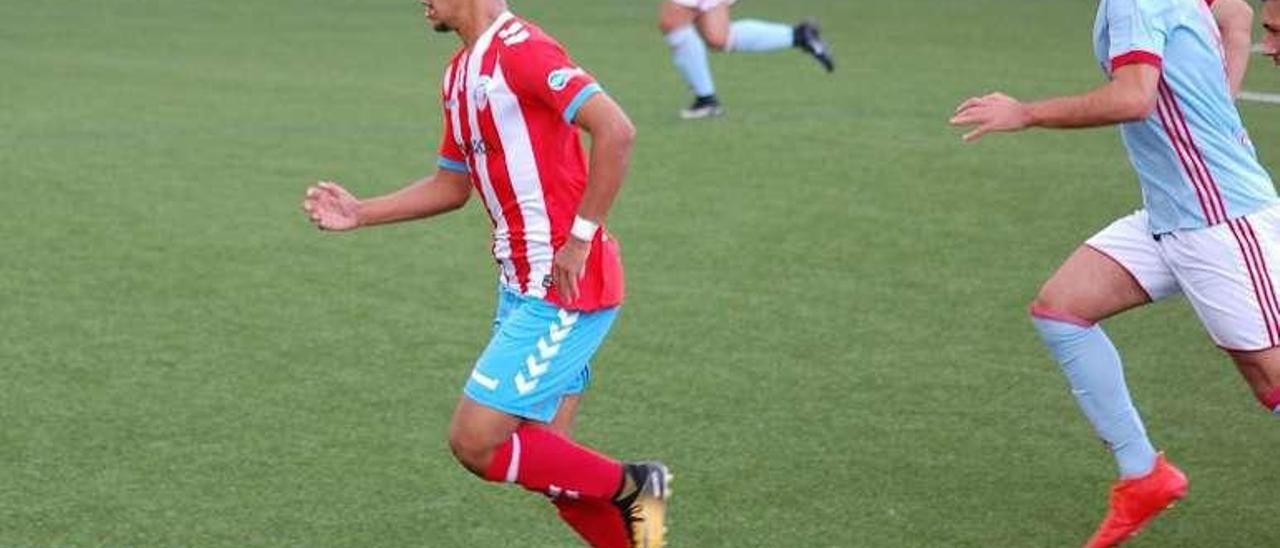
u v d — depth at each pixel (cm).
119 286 2155
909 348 1919
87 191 2694
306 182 2775
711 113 3381
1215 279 1304
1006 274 2238
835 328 1995
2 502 1451
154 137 3162
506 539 1385
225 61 4206
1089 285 1345
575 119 1153
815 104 3528
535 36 1173
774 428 1655
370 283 2175
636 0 5616
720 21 3369
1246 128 3269
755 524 1418
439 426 1652
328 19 5097
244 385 1773
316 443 1602
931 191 2712
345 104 3547
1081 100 1238
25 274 2208
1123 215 2566
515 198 1195
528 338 1202
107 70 4041
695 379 1803
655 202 2639
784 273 2236
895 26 4950
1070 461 1570
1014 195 2689
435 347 1908
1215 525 1430
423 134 3206
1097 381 1341
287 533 1391
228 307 2062
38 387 1761
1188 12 1273
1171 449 1608
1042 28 4912
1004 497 1484
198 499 1462
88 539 1377
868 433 1642
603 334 1224
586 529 1270
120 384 1772
